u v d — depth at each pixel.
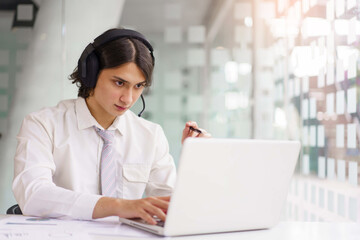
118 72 1.49
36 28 3.58
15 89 3.56
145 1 3.63
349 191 2.94
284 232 1.25
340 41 3.00
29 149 1.55
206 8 3.65
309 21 3.30
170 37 3.62
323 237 1.19
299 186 3.34
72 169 1.67
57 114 1.72
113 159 1.72
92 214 1.30
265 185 1.25
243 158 1.17
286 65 3.57
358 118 2.88
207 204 1.15
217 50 3.65
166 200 1.29
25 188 1.41
